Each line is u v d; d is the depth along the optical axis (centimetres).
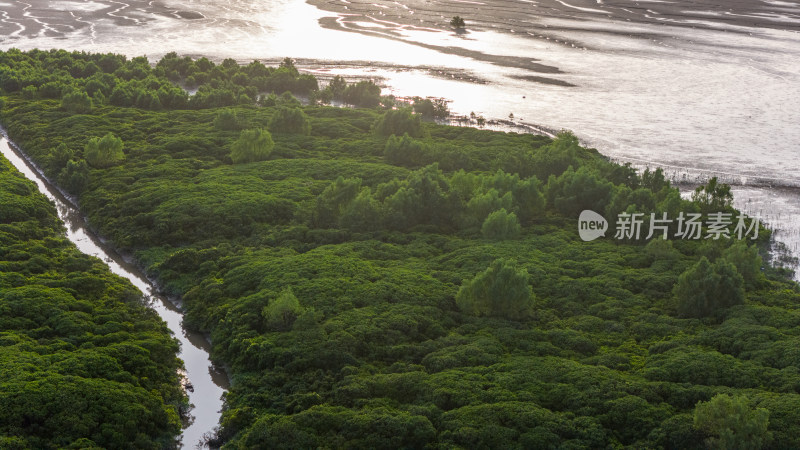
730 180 14238
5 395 6506
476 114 18112
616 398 6819
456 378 7156
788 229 12038
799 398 6706
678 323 8438
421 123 16150
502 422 6512
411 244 10438
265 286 9038
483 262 9719
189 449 6925
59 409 6500
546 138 15625
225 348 8200
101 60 19650
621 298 9000
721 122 17862
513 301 8512
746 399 6481
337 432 6544
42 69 18600
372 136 15150
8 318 7956
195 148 13838
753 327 8062
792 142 16550
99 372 7250
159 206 11350
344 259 9625
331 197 11169
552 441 6316
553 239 10600
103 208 11544
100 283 9212
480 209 11112
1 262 9338
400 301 8644
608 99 19625
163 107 16675
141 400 7012
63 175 12556
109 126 14862
